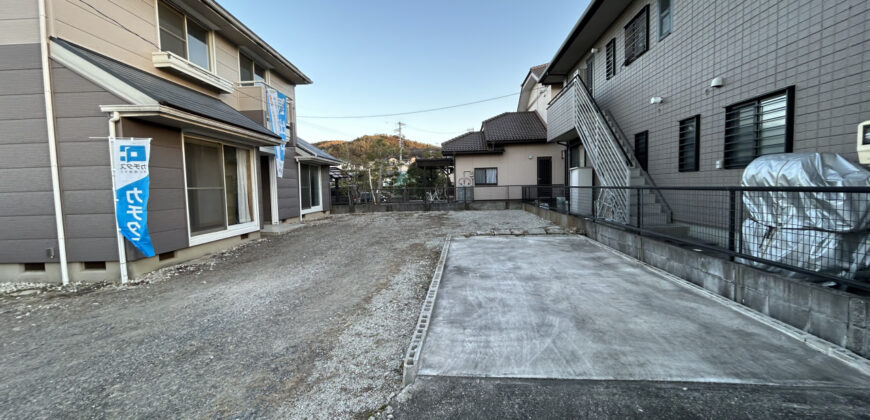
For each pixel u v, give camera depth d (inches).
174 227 219.5
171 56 240.8
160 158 209.2
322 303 147.9
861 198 102.5
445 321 117.3
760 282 118.0
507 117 683.4
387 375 90.8
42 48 180.4
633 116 306.7
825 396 73.0
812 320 100.0
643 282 155.8
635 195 231.0
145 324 130.0
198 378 92.7
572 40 389.1
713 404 71.3
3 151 184.5
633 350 93.4
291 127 416.5
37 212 186.2
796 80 157.8
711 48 209.8
